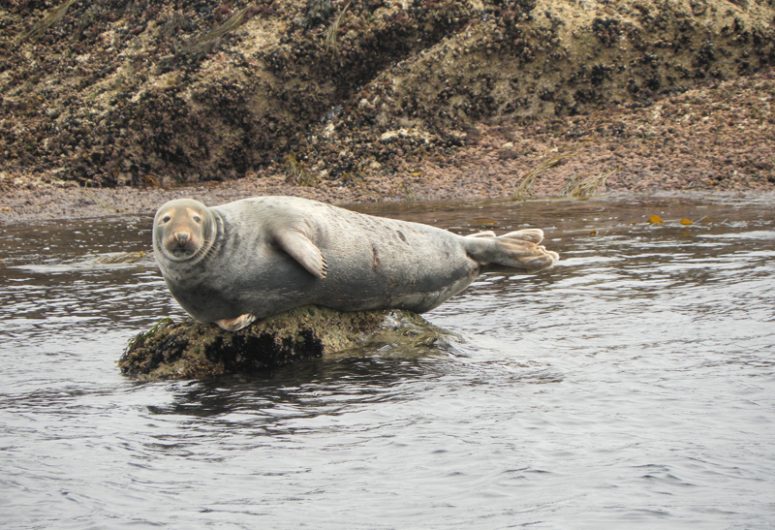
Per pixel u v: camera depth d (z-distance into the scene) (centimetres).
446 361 2973
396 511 1822
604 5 8269
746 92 7756
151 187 7738
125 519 1809
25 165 7738
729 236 5006
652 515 1748
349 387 2739
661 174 6906
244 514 1827
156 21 8638
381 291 3225
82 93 8194
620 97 8000
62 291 4262
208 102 7931
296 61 8094
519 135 7794
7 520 1809
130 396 2748
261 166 7969
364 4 8256
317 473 2050
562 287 4012
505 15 8106
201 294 3005
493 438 2217
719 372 2711
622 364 2850
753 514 1741
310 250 2978
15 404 2670
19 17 9031
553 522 1734
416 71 8006
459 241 3394
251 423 2439
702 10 8175
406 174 7450
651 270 4247
